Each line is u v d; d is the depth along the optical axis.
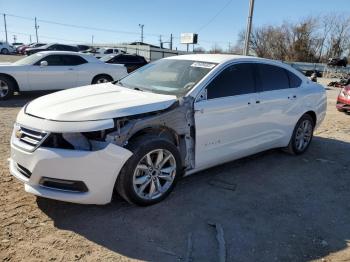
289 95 5.75
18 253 3.19
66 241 3.40
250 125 5.11
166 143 4.05
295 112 5.91
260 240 3.62
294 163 5.94
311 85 6.37
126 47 59.31
